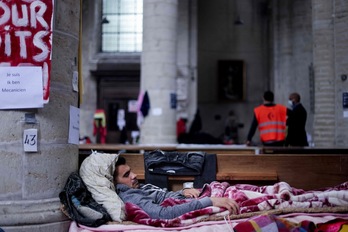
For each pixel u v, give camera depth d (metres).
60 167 3.21
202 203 3.29
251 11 18.02
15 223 2.93
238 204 3.36
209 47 17.88
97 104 16.64
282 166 4.30
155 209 3.29
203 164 4.27
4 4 3.03
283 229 2.85
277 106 8.09
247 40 17.94
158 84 10.40
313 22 7.77
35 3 3.06
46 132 3.12
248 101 17.72
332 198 3.45
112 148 5.75
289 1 15.48
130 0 16.98
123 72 16.41
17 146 3.01
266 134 8.02
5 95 3.00
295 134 8.08
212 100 17.73
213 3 18.05
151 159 4.27
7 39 3.02
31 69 3.04
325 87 7.52
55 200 3.14
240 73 17.78
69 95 3.32
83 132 16.34
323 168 4.27
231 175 4.23
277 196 3.45
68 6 3.32
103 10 16.62
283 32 15.65
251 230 2.84
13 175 2.99
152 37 10.44
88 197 3.25
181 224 3.14
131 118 16.55
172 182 4.30
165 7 10.43
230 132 17.02
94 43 16.56
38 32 3.06
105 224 3.16
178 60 16.20
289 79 15.39
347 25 7.05
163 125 10.38
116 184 3.66
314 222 3.11
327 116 7.49
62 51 3.26
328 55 7.53
